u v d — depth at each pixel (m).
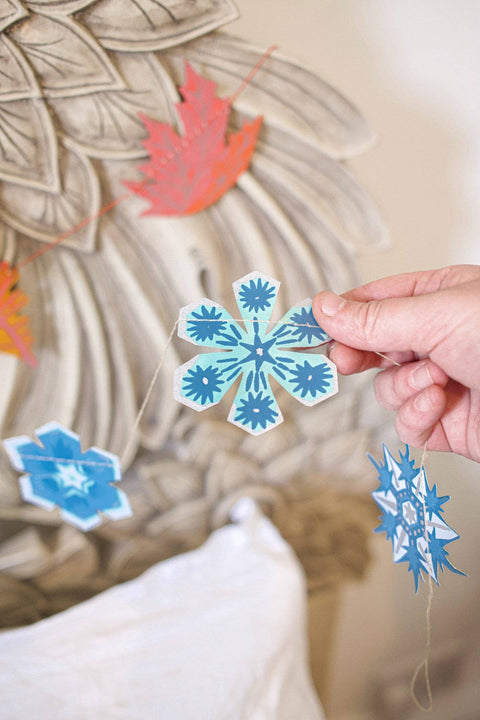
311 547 0.68
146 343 0.56
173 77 0.49
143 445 0.58
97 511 0.42
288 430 0.61
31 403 0.55
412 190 0.57
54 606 0.61
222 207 0.54
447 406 0.43
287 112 0.52
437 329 0.38
